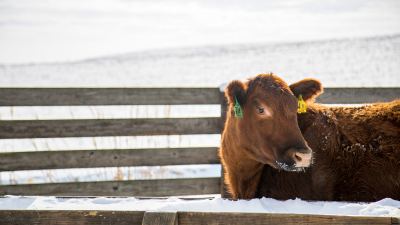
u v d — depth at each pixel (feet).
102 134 22.09
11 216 9.32
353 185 14.26
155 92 22.12
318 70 100.53
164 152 22.40
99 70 126.00
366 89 23.03
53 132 21.80
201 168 28.30
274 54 140.05
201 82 91.20
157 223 8.81
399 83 79.36
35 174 26.43
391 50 126.62
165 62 140.15
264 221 8.77
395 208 9.85
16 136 21.56
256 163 14.89
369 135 14.55
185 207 10.16
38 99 21.58
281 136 13.61
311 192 14.40
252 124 14.20
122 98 21.99
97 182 21.95
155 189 22.26
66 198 11.57
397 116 14.83
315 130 14.79
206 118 22.50
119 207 10.18
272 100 13.79
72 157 21.93
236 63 124.06
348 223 8.56
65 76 112.47
